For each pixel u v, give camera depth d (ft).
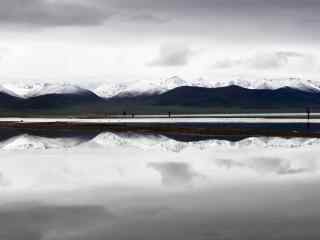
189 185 78.74
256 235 49.39
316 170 94.79
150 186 78.07
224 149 139.95
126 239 48.83
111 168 99.19
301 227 52.24
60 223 55.36
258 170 95.09
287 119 459.32
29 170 96.84
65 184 80.74
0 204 65.77
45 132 238.89
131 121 408.05
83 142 170.30
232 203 64.59
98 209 62.18
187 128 253.03
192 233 50.42
